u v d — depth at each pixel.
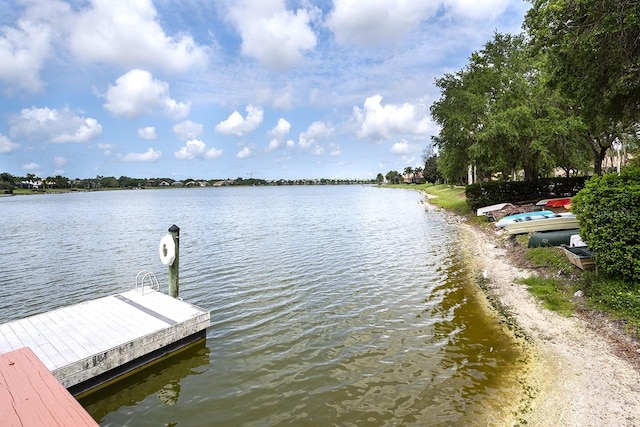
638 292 8.86
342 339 9.14
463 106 31.08
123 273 16.47
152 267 17.50
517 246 17.52
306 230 29.03
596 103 13.00
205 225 34.16
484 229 25.06
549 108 25.77
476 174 45.34
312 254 19.34
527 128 25.98
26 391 4.36
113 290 14.02
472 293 12.23
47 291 13.97
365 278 14.52
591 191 9.95
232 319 10.50
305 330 9.70
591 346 8.00
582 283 10.71
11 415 3.88
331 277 14.75
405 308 11.13
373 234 26.06
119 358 7.38
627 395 6.31
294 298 12.25
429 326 9.74
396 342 8.88
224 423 6.12
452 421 5.96
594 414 5.94
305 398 6.74
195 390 7.06
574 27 10.77
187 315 8.95
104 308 9.39
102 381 7.21
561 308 10.02
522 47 28.73
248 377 7.48
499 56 30.02
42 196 149.00
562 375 7.07
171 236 10.53
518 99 27.53
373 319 10.36
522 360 7.74
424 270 15.55
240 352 8.53
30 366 4.97
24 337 7.74
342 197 94.81
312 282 14.10
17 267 17.88
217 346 8.83
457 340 8.83
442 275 14.65
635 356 7.33
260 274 15.41
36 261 19.22
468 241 21.83
